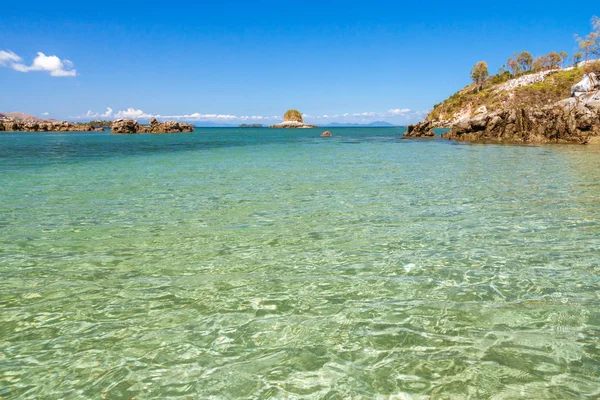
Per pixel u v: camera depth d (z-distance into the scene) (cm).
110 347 472
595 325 506
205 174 2120
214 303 588
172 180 1894
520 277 664
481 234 920
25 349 468
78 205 1305
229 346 473
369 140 6481
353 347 466
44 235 948
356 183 1747
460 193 1455
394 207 1234
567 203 1241
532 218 1059
